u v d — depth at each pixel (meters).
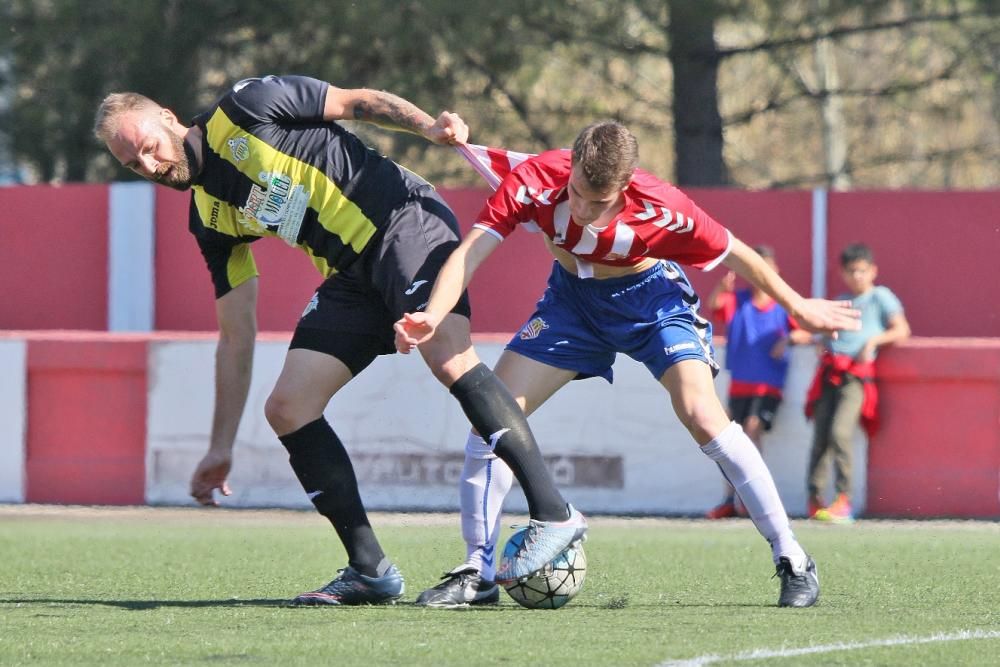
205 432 27.67
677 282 13.74
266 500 27.25
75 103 41.41
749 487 13.35
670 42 43.81
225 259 13.96
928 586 15.13
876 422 25.91
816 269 36.06
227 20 41.56
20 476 27.92
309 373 13.02
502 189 12.37
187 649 10.43
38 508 27.12
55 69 41.62
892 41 53.47
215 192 13.02
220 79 42.78
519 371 13.77
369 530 13.37
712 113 45.75
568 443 26.92
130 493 27.75
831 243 36.06
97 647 10.54
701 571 17.00
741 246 12.84
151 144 12.50
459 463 26.77
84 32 40.91
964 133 65.00
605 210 12.07
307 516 25.64
